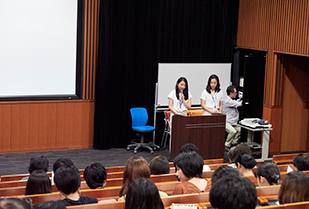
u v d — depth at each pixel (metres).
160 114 8.16
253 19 7.95
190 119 6.46
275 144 7.69
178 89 6.96
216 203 1.52
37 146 7.43
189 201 2.71
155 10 7.77
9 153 7.22
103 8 7.35
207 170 4.48
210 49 8.30
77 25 7.46
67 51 7.47
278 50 7.25
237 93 8.42
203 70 8.16
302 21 6.61
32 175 3.11
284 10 7.05
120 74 7.69
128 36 7.61
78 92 7.62
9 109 7.14
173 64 7.91
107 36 7.40
